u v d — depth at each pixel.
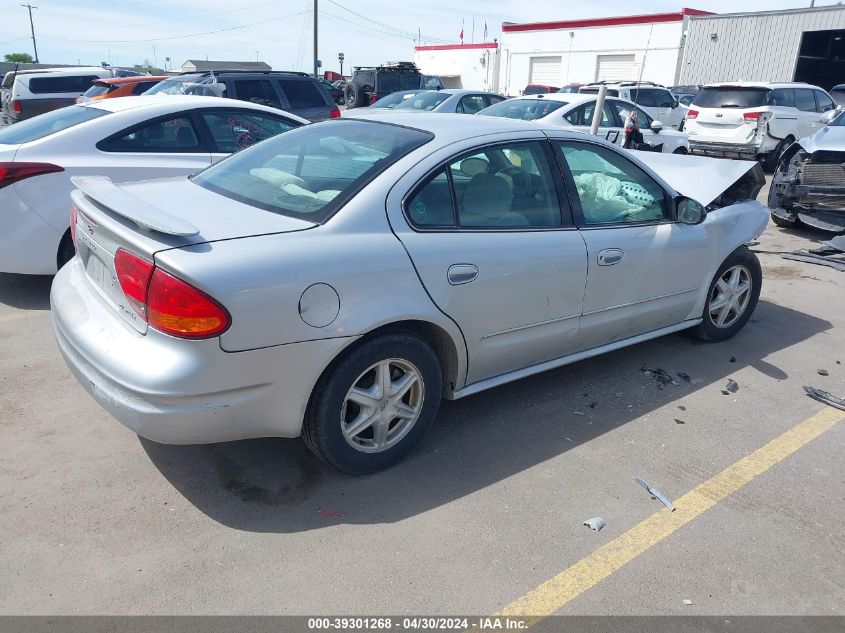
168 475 3.12
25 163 4.90
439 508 2.98
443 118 3.67
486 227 3.33
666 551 2.79
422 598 2.48
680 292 4.45
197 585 2.48
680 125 17.02
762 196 11.98
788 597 2.57
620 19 30.50
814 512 3.09
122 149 5.39
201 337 2.50
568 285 3.65
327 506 2.96
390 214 3.00
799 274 7.00
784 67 23.91
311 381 2.78
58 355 4.29
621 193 4.08
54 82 17.41
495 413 3.85
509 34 35.31
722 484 3.27
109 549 2.64
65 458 3.20
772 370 4.62
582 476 3.28
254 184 3.29
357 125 3.63
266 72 11.06
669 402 4.09
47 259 5.06
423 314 3.03
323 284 2.72
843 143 7.77
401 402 3.20
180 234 2.47
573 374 4.41
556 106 10.39
